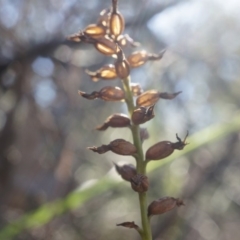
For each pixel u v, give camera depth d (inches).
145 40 11.0
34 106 11.1
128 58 5.7
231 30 13.4
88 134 13.0
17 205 11.2
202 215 19.5
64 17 10.5
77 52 11.0
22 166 11.4
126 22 9.9
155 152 5.2
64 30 10.6
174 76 13.4
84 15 10.6
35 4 10.4
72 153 11.7
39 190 11.4
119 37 5.6
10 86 11.0
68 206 7.9
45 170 11.6
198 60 13.4
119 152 5.2
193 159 17.9
